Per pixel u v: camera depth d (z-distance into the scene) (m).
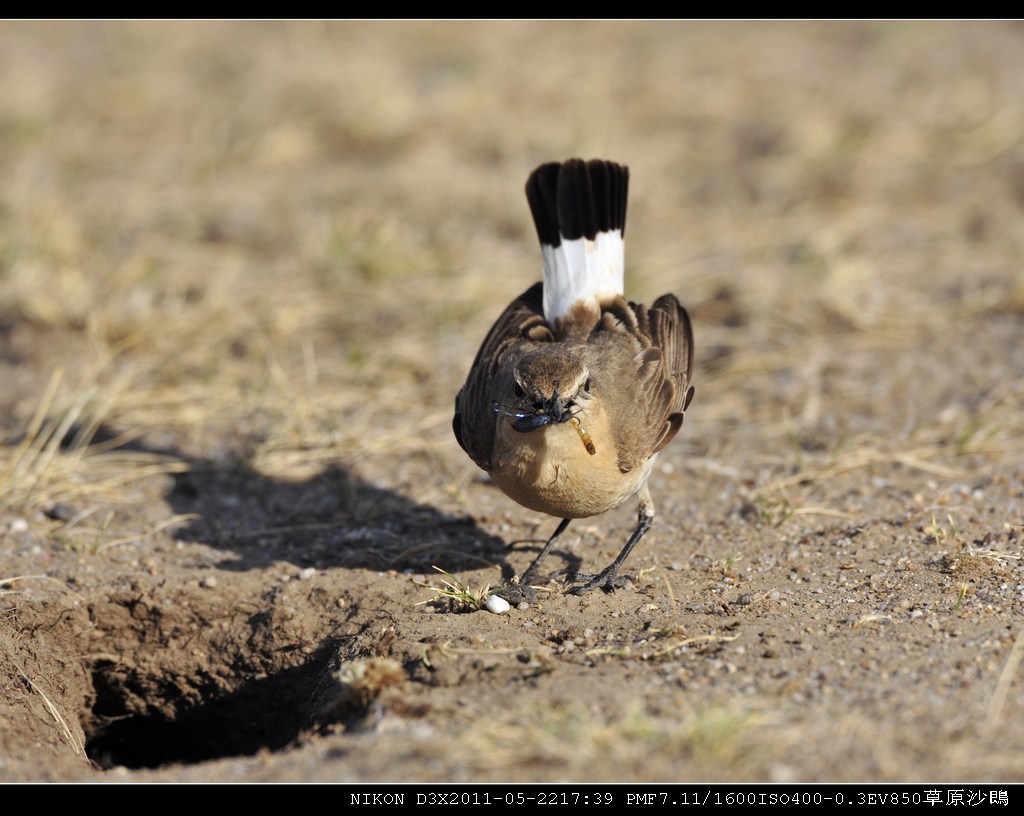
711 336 15.82
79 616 10.50
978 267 17.25
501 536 11.52
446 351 15.40
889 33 27.89
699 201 19.91
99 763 11.05
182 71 25.39
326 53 26.06
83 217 19.05
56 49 26.86
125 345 15.41
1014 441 12.70
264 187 20.58
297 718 10.29
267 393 14.23
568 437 9.45
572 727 7.59
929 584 9.87
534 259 17.88
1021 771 7.24
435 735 7.83
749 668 8.53
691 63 26.00
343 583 10.61
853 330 15.70
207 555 11.37
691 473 12.60
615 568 10.42
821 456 12.73
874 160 20.84
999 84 24.20
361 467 12.94
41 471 12.44
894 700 7.99
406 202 19.78
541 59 26.05
